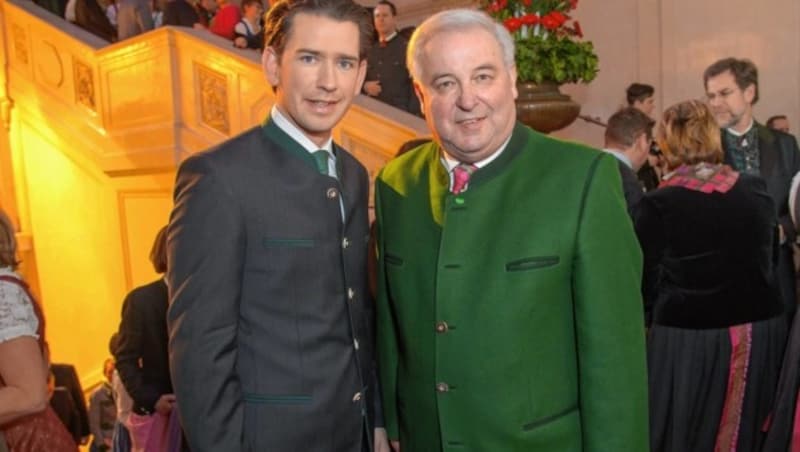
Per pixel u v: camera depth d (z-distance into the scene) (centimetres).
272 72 151
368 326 166
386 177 166
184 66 455
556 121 287
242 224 140
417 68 143
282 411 145
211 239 137
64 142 555
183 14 536
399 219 158
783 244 261
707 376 225
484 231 146
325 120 147
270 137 151
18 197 598
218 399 136
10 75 593
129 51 489
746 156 294
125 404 254
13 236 184
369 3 656
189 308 136
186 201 140
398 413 166
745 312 223
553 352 145
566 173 143
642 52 534
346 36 144
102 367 559
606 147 303
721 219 220
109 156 511
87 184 548
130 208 521
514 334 142
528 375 143
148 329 246
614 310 140
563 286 143
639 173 407
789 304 260
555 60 278
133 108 495
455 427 147
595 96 560
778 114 473
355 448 158
